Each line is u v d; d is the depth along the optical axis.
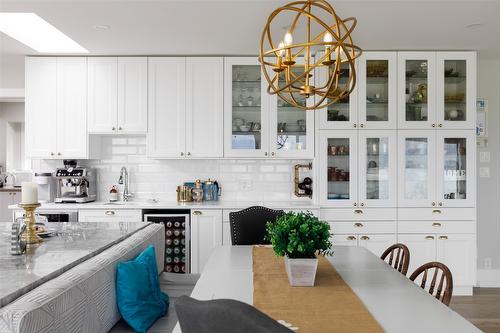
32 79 4.45
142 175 4.84
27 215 2.38
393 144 4.34
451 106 4.39
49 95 4.47
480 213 4.80
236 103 4.51
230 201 4.74
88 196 4.58
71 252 2.11
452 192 4.36
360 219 4.33
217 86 4.48
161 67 4.48
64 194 4.52
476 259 4.47
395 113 4.34
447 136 4.35
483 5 3.17
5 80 5.45
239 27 3.63
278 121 4.51
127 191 4.80
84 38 3.90
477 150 4.80
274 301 1.74
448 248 4.32
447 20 3.49
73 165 4.61
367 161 4.36
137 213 4.27
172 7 3.18
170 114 4.47
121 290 2.05
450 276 1.81
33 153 4.47
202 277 2.14
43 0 3.04
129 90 4.47
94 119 4.47
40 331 1.28
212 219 4.28
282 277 2.14
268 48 4.27
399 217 4.33
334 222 4.33
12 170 8.46
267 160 4.84
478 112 4.79
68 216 4.25
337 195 4.35
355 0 3.06
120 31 3.72
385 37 3.95
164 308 2.34
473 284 4.31
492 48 4.33
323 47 4.18
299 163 4.84
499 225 4.80
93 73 4.47
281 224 2.02
